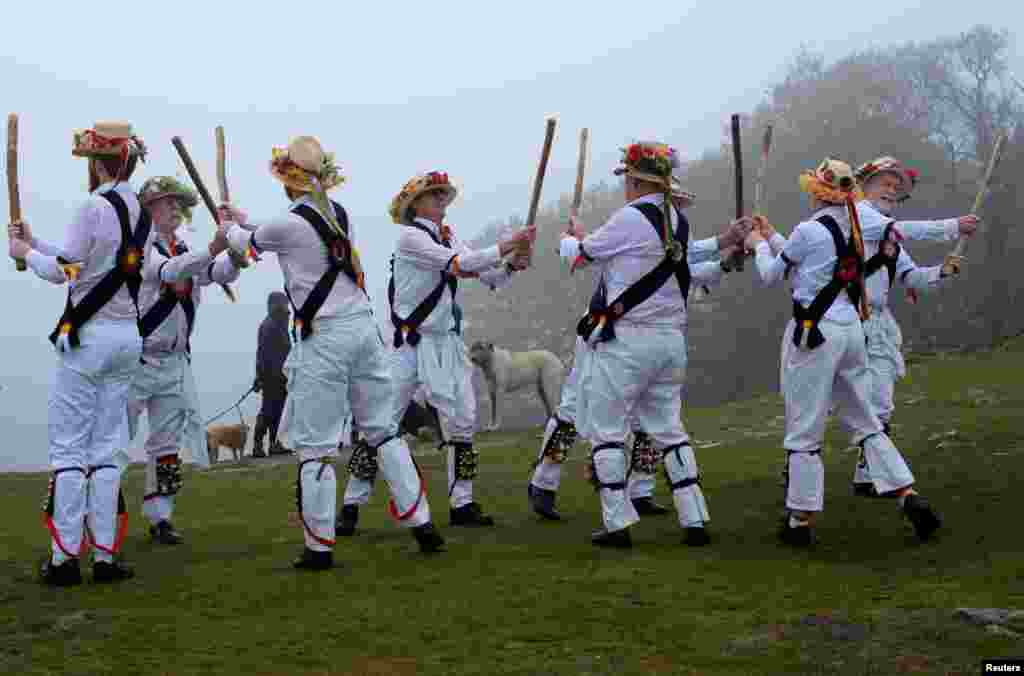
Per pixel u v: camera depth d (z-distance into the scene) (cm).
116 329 512
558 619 411
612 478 548
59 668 372
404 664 367
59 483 500
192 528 670
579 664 358
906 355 1600
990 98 4506
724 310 4284
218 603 456
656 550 535
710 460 845
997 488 630
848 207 539
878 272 677
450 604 438
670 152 545
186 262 554
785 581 454
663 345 546
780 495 688
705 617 404
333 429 523
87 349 504
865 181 708
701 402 4375
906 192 716
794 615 398
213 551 584
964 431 842
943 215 4147
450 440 648
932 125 4603
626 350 543
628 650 371
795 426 539
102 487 509
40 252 503
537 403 4462
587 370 561
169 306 610
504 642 387
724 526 596
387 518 691
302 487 517
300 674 361
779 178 4284
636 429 661
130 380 525
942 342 3956
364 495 630
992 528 534
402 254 579
